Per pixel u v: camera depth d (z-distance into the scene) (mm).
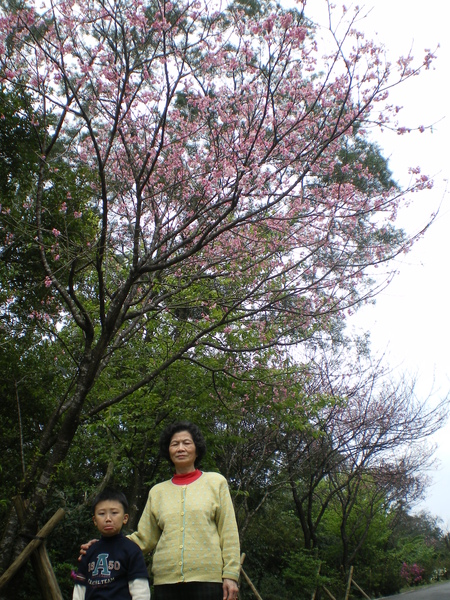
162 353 10898
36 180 9609
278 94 7867
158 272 9039
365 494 20328
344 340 15992
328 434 15125
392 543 24797
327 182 8547
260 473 15227
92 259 7855
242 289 9203
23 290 9531
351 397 16516
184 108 9305
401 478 19453
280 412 10797
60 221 9492
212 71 8039
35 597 8812
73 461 10727
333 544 19844
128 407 10414
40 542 6645
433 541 36938
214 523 3574
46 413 9578
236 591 3396
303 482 18375
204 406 10547
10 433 9188
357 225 8406
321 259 8477
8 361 9102
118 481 12016
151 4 7535
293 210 8367
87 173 9586
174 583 3395
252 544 15836
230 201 7547
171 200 9078
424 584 26125
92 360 7516
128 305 8469
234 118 7895
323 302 8516
